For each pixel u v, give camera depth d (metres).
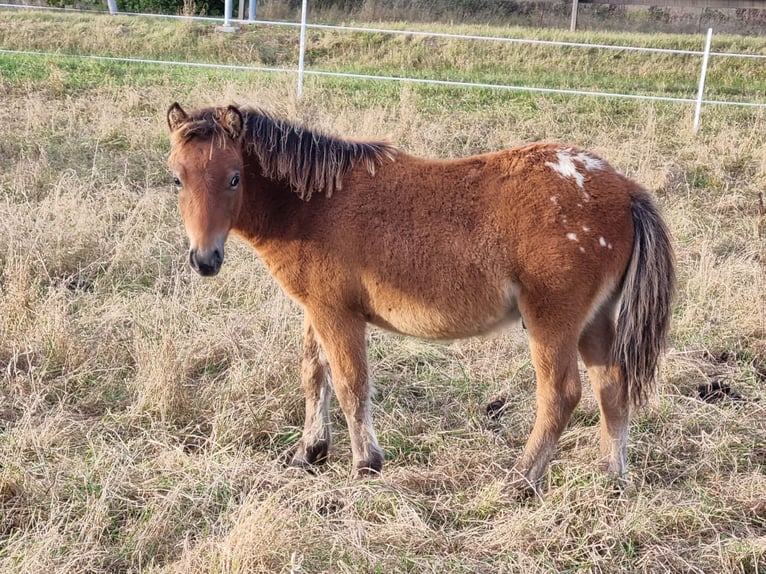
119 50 13.32
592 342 4.02
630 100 11.23
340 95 10.96
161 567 3.41
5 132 8.91
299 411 4.69
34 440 4.09
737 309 5.79
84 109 9.91
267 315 5.45
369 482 3.90
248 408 4.48
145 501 3.80
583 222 3.70
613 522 3.64
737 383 5.03
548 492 3.95
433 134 9.20
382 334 5.56
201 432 4.45
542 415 3.89
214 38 13.84
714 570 3.44
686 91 12.08
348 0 18.23
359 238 3.84
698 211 7.68
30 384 4.66
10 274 5.63
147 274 6.12
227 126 3.74
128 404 4.65
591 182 3.78
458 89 11.51
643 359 3.85
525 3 18.05
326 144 3.89
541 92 11.53
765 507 3.81
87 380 4.80
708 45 10.00
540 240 3.69
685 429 4.51
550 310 3.74
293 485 3.89
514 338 5.49
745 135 9.84
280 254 3.95
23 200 7.25
